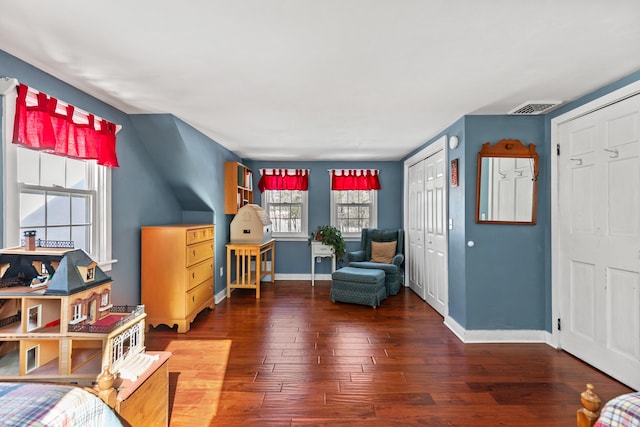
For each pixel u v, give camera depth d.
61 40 1.93
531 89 2.73
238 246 5.21
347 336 3.59
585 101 2.89
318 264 6.47
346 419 2.16
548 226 3.40
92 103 2.88
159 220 4.12
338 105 3.13
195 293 3.95
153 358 1.95
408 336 3.61
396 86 2.65
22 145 2.11
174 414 2.21
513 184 3.46
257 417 2.18
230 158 5.50
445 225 3.98
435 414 2.22
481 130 3.48
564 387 2.56
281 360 3.00
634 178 2.47
